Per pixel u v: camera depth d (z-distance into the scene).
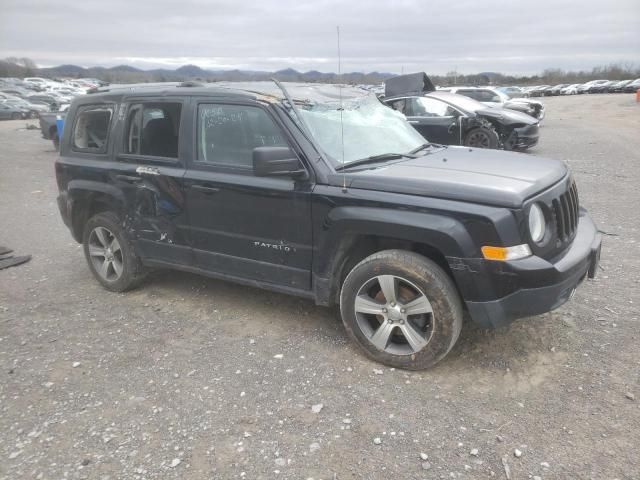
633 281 4.57
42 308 4.60
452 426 2.83
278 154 3.41
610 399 2.98
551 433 2.74
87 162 4.77
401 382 3.26
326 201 3.42
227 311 4.39
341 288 3.68
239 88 4.00
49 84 72.25
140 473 2.57
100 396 3.23
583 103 39.22
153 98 4.32
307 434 2.82
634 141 14.65
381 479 2.49
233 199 3.84
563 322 3.87
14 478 2.56
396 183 3.27
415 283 3.20
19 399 3.23
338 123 3.93
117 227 4.64
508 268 2.96
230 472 2.56
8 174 12.45
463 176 3.35
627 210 7.02
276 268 3.81
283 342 3.82
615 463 2.51
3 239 6.98
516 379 3.23
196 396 3.19
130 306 4.58
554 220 3.22
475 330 3.83
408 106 11.75
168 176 4.16
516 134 11.16
